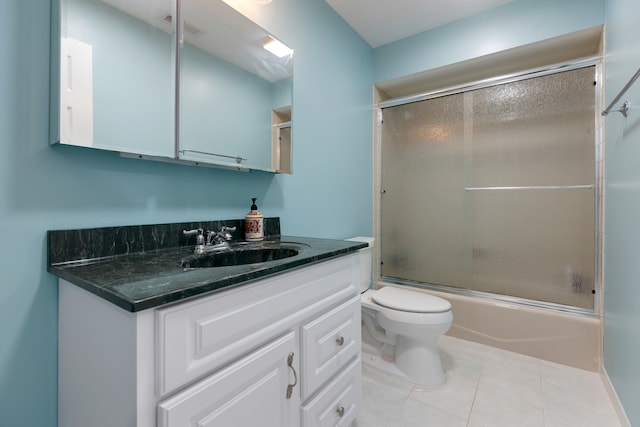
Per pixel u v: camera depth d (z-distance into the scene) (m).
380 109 2.52
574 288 1.85
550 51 1.91
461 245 2.23
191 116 1.12
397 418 1.32
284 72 1.52
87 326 0.70
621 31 1.35
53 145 0.83
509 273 2.06
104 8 0.91
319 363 0.97
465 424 1.28
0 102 0.75
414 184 2.42
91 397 0.69
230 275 0.69
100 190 0.92
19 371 0.78
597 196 1.76
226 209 1.31
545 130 1.93
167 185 1.10
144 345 0.56
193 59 1.13
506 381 1.59
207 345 0.65
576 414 1.34
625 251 1.27
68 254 0.85
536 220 1.97
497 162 2.10
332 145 1.94
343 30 2.03
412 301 1.64
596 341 1.68
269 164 1.44
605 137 1.61
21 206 0.78
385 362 1.73
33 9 0.80
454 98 2.24
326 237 1.90
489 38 1.93
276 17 1.51
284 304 0.84
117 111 0.93
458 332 2.10
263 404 0.77
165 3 1.05
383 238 2.56
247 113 1.33
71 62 0.84
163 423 0.57
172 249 1.09
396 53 2.30
